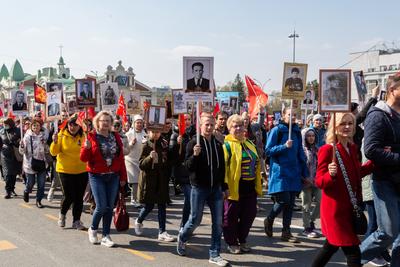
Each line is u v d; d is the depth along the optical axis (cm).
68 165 717
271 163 656
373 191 433
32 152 910
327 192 420
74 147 719
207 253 598
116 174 626
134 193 934
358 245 416
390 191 420
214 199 546
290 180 641
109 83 959
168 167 655
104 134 616
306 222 692
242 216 602
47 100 909
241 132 595
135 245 634
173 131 949
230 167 584
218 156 539
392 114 413
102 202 615
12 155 1014
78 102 751
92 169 611
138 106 1070
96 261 559
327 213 419
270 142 647
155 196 651
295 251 611
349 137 429
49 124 1152
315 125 826
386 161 401
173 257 577
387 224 418
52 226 748
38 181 912
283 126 651
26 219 801
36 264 547
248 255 591
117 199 652
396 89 409
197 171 533
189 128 656
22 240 657
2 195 1062
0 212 862
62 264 546
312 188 699
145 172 650
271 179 654
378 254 439
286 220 658
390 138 411
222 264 537
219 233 548
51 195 981
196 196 538
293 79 676
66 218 812
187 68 567
